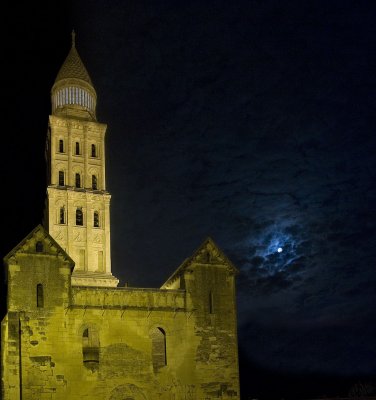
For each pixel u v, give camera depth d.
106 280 83.19
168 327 57.84
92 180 89.88
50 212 84.94
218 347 59.16
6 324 54.56
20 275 54.41
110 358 54.91
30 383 51.81
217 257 62.22
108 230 87.44
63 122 90.25
